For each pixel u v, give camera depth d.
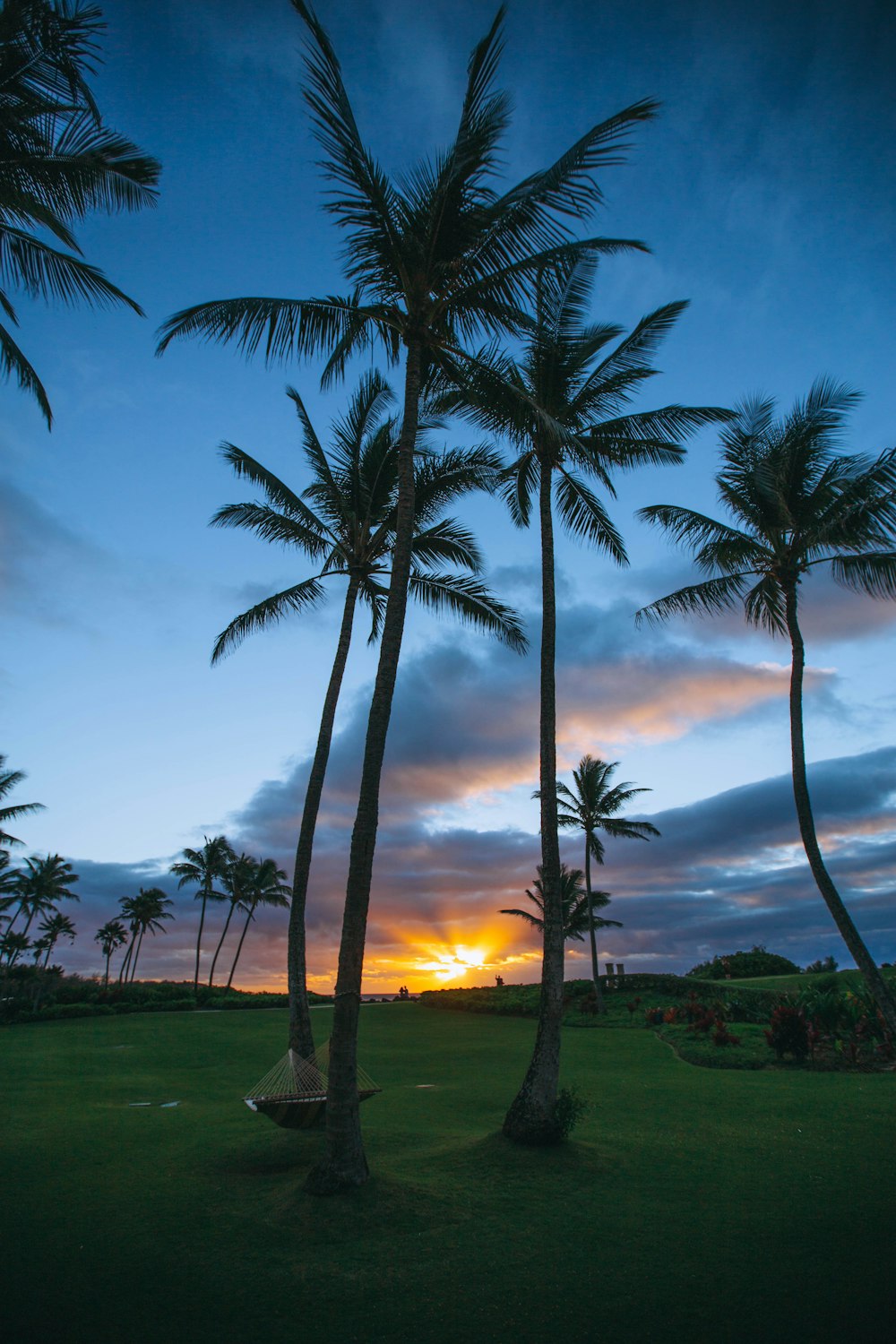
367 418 18.20
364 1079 18.58
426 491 17.70
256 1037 31.14
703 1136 12.08
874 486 18.73
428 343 11.97
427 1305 6.19
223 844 68.88
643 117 10.41
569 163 10.76
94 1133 12.98
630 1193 9.11
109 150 13.16
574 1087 17.33
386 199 11.19
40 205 12.51
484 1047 27.22
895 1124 12.59
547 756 12.78
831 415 19.78
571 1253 7.27
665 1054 24.19
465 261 11.77
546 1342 5.52
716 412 15.40
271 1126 13.32
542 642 13.48
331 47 9.98
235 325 11.90
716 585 21.41
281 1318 5.98
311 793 15.81
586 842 39.47
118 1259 7.18
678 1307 6.02
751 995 32.59
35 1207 8.73
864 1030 22.59
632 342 15.09
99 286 13.88
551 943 11.96
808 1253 7.05
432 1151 11.20
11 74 12.06
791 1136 11.95
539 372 14.79
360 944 9.41
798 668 19.56
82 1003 46.22
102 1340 5.56
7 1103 16.59
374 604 19.56
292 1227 7.92
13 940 64.44
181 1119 14.27
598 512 16.48
